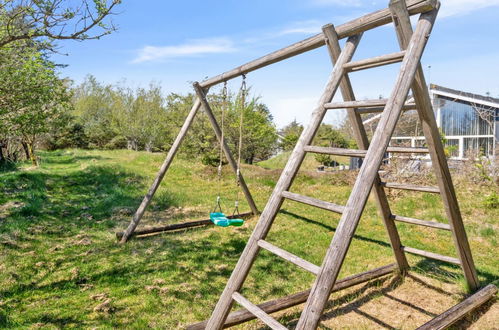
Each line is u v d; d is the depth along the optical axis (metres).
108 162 15.55
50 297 3.81
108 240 5.75
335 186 10.72
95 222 6.79
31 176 10.62
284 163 21.66
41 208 7.51
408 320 3.56
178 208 8.30
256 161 24.14
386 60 2.76
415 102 3.08
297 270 4.75
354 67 3.00
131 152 22.38
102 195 9.16
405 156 10.54
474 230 6.65
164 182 11.16
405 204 8.31
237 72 4.77
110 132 30.20
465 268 3.90
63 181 10.93
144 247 5.50
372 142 2.44
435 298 4.04
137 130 25.39
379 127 2.46
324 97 2.98
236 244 5.77
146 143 25.98
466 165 10.44
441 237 6.38
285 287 4.22
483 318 3.57
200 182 11.49
